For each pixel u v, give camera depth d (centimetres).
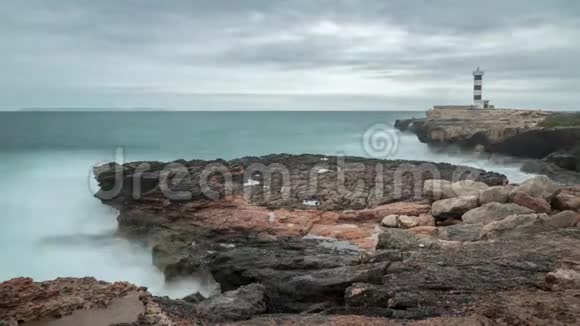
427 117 6175
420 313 774
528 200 1529
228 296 895
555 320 691
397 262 1034
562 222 1318
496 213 1460
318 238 1490
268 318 763
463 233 1355
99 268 1593
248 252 1258
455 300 822
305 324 710
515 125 4281
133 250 1727
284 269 1121
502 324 691
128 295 769
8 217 2064
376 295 856
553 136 3650
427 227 1512
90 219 2042
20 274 1530
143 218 1756
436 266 1000
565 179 3023
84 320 673
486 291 856
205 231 1580
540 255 1063
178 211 1722
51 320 671
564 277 859
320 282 959
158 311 717
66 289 769
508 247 1147
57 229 1927
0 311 675
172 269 1448
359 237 1496
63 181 2748
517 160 3841
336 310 841
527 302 768
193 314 772
